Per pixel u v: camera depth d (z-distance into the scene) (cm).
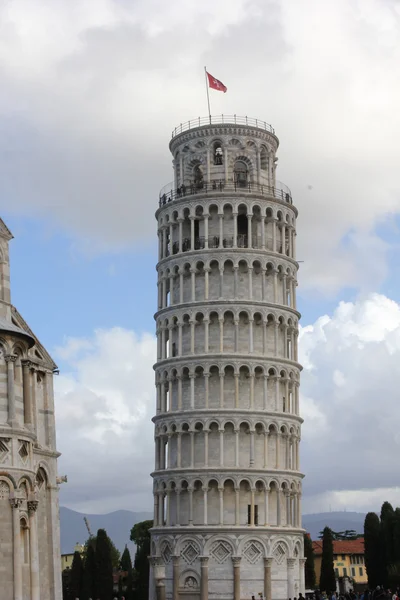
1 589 6888
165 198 14488
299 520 13450
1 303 7825
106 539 15712
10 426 7175
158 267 14262
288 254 14175
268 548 12825
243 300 13425
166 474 13262
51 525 8244
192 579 12850
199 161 14288
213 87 14062
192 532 12862
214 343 13425
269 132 14400
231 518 12900
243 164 14262
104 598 15325
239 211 13862
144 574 16025
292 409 13712
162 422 13525
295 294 14150
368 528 16425
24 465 7244
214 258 13588
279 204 14000
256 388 13338
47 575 8125
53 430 8475
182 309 13612
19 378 7388
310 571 17950
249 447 13100
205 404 13200
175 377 13550
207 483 12950
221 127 14162
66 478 8775
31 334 8294
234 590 12656
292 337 13888
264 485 13012
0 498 7025
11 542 7012
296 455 13612
